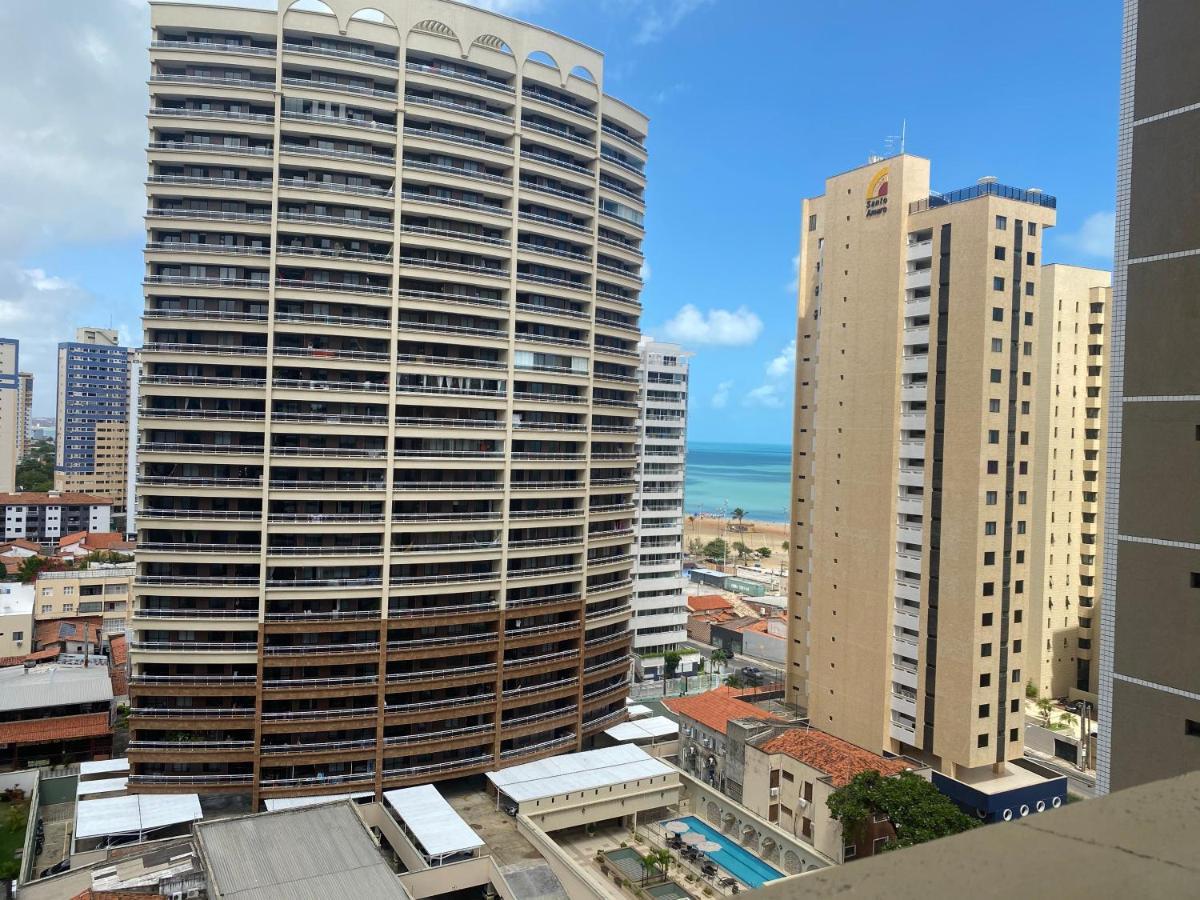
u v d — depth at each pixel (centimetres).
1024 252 7394
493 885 5956
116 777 7575
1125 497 2445
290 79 7288
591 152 8394
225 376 7231
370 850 5428
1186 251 2300
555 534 8238
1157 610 2356
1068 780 8044
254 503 7269
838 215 8606
